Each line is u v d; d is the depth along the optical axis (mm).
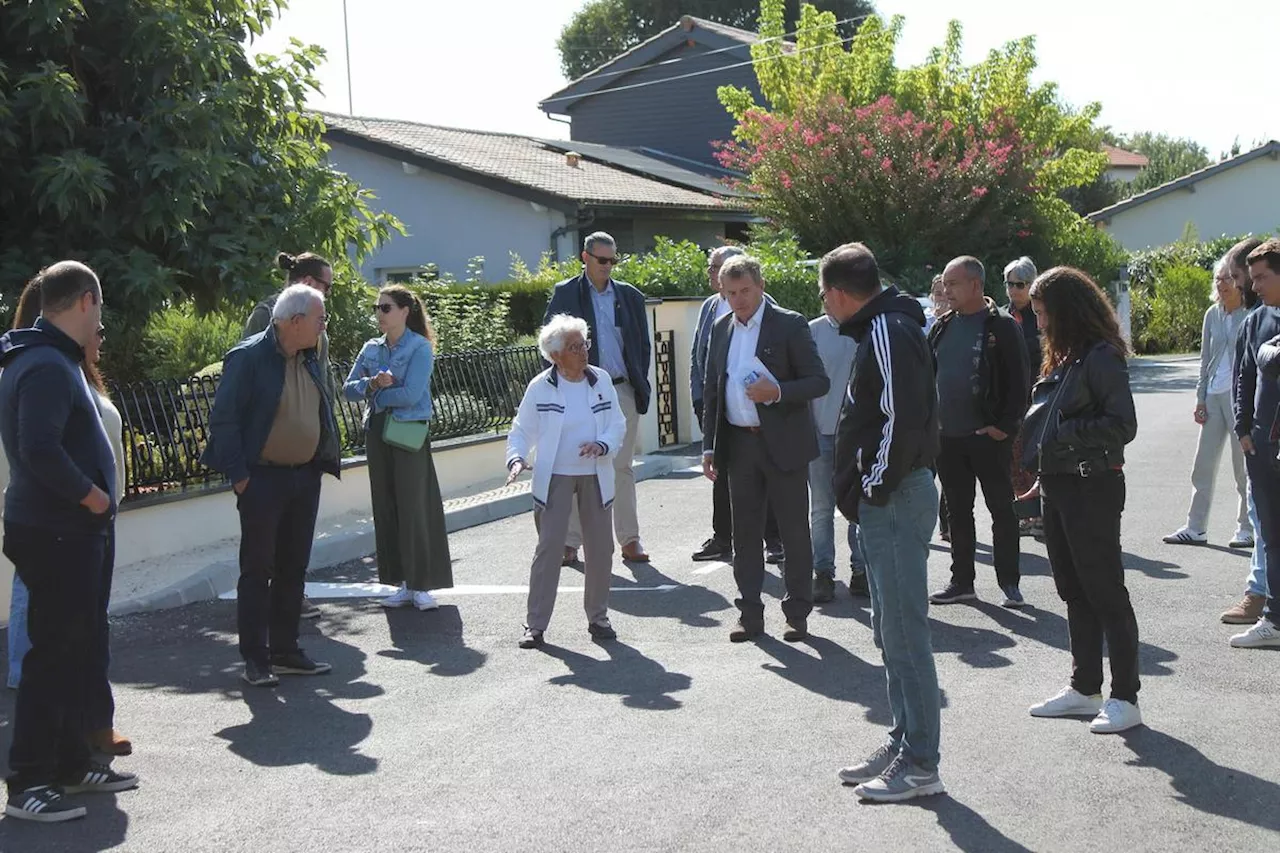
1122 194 54250
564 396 6809
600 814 4418
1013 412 7074
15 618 6043
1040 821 4262
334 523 10164
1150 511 10125
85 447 4609
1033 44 27891
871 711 5480
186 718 5684
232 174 10156
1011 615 7094
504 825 4348
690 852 4082
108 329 9938
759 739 5152
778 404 6602
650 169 31031
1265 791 4469
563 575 8594
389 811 4516
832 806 4438
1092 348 5051
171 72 10148
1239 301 8445
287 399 6047
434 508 7566
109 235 9992
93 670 4996
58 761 4633
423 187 25578
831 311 4602
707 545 8977
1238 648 6254
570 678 6156
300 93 11336
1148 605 7148
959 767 4770
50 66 9406
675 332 14867
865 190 25016
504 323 17250
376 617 7523
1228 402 8617
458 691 5992
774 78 29281
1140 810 4332
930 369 4465
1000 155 25203
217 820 4488
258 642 6164
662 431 14727
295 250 11016
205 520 9289
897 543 4449
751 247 19953
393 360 7453
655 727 5348
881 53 28156
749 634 6758
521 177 24891
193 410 9227
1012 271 8219
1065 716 5312
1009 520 7195
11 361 4496
